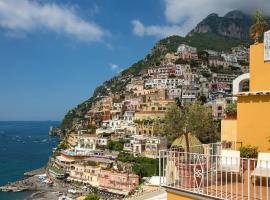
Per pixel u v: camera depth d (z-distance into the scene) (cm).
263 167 1107
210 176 1236
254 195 1012
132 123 17762
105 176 13075
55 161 16625
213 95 19925
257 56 1520
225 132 1691
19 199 11888
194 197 1068
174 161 1195
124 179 12462
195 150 1873
